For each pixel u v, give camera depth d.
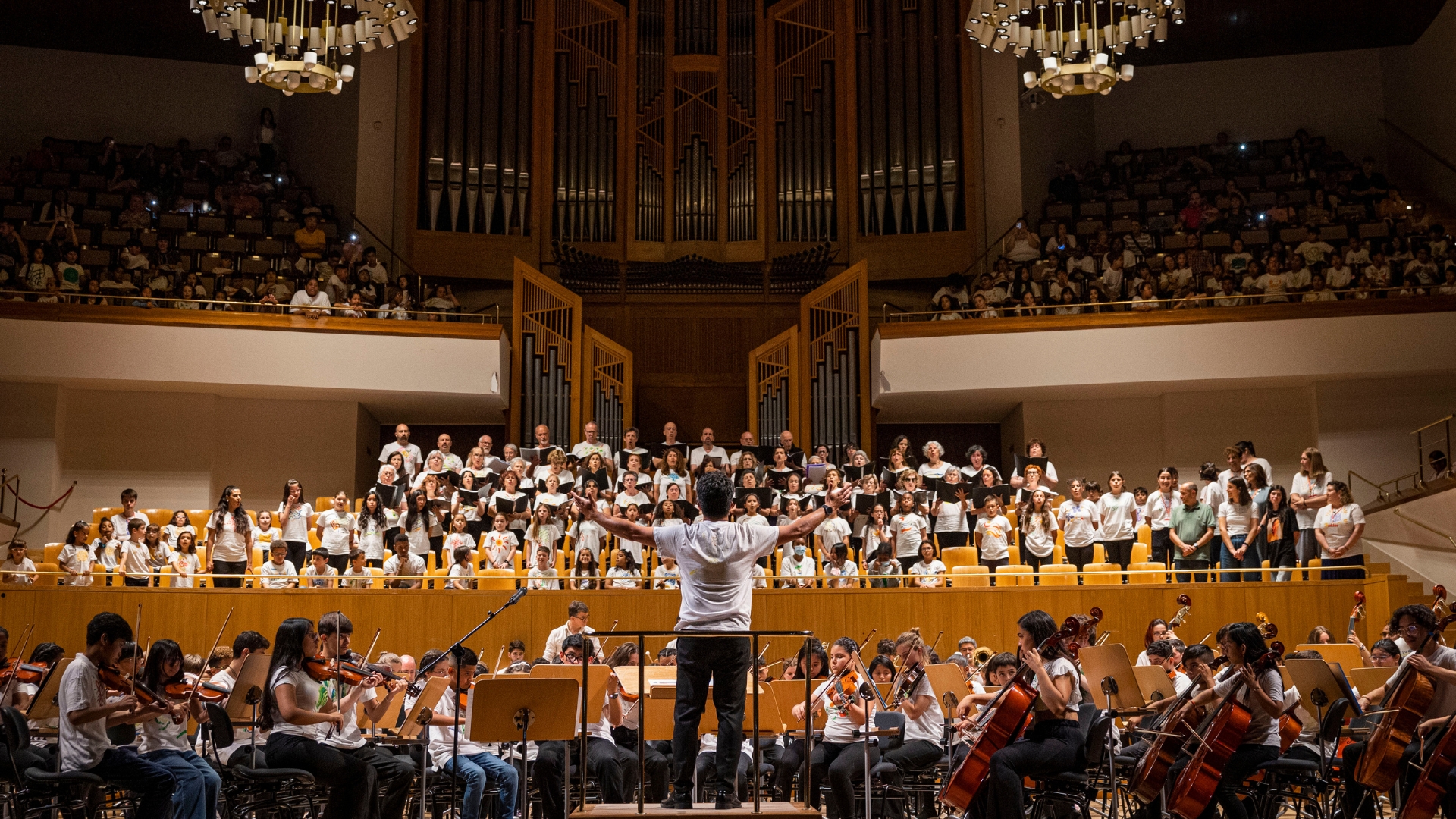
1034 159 18.08
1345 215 17.09
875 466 15.96
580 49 18.00
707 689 5.54
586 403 16.27
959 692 7.74
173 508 15.84
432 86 17.62
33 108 18.72
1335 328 15.19
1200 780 6.35
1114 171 18.50
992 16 10.54
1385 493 15.11
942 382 15.79
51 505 14.81
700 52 18.16
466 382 15.75
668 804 5.56
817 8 18.14
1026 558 12.42
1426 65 18.03
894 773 7.62
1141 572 11.57
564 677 7.11
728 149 18.06
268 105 19.25
